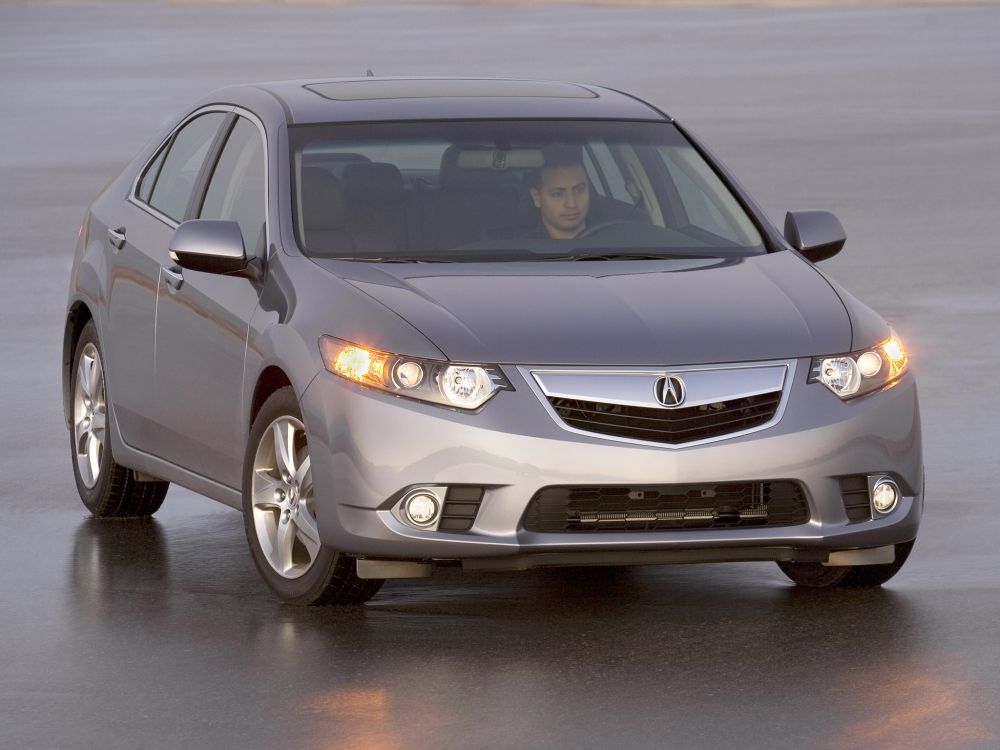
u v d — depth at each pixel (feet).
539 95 65.10
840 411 51.39
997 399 86.94
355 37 524.52
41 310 115.14
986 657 48.52
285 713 44.34
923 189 174.29
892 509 52.65
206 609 54.24
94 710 44.86
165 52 454.40
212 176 62.75
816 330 52.24
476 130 61.46
